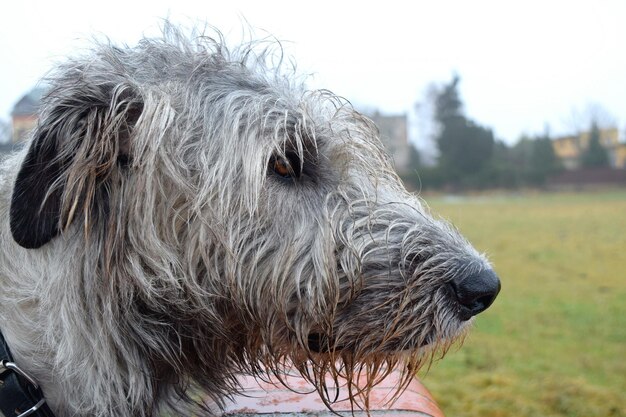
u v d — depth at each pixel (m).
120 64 0.60
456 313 0.58
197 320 0.57
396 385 0.66
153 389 0.59
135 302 0.56
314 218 0.58
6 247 0.57
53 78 0.61
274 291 0.57
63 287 0.55
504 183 12.59
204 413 0.62
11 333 0.56
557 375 1.85
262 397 0.64
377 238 0.59
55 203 0.54
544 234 5.42
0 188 0.60
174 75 0.60
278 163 0.59
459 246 0.60
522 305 2.87
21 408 0.53
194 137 0.58
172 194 0.56
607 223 6.36
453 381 1.81
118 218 0.55
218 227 0.56
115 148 0.54
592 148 13.10
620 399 1.65
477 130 12.79
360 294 0.58
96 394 0.55
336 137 0.61
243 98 0.60
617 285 3.31
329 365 0.61
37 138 0.53
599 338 2.32
